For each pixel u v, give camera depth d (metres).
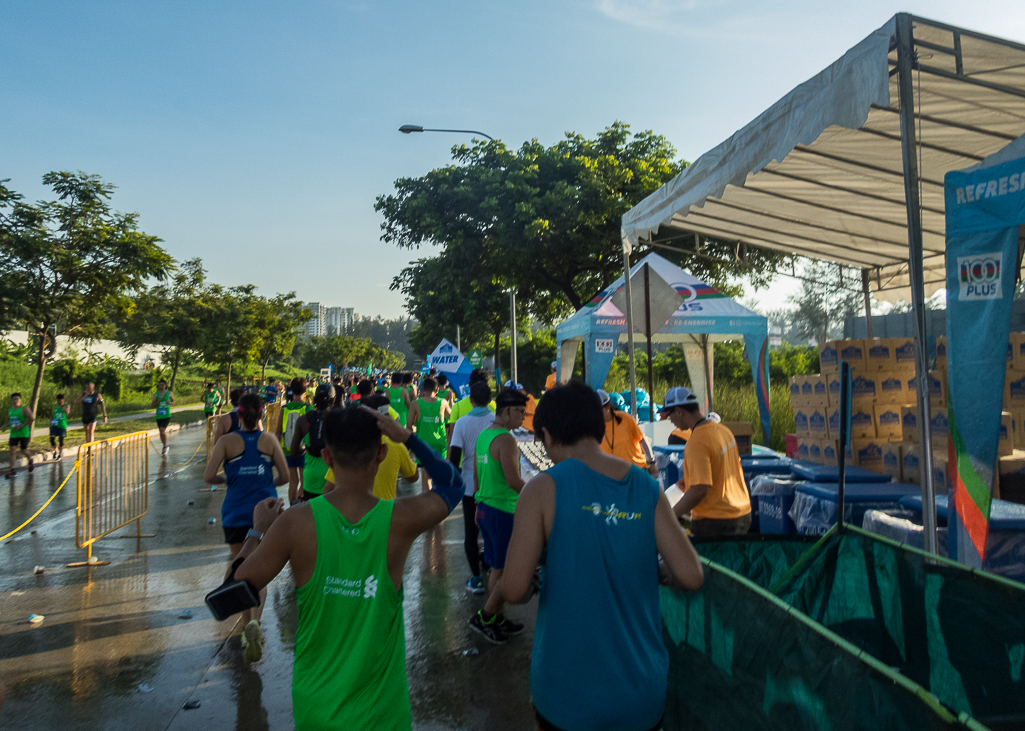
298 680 2.26
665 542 2.27
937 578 2.81
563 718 2.14
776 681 2.27
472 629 5.50
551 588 2.22
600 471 2.30
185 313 37.91
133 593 6.64
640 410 14.56
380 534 2.28
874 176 6.48
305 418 7.15
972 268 3.75
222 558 7.90
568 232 22.05
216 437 5.97
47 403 32.50
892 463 6.61
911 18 3.84
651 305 8.78
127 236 19.52
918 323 3.98
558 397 2.37
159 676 4.76
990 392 3.63
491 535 5.22
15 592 6.69
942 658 2.79
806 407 7.85
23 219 18.06
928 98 4.62
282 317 49.31
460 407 8.91
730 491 4.76
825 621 3.10
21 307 17.83
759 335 12.28
